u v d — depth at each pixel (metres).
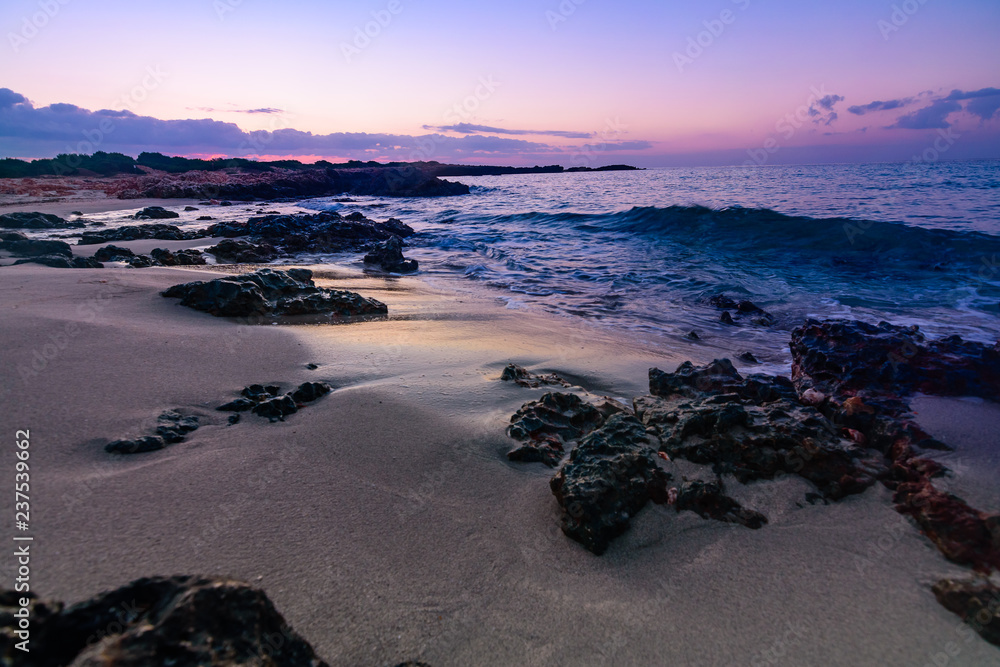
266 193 46.88
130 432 3.97
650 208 22.22
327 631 2.41
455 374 5.77
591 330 8.92
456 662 2.32
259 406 4.56
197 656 1.67
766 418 3.84
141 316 7.08
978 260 13.21
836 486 3.35
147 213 25.30
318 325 7.97
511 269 15.15
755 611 2.54
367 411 4.64
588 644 2.41
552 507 3.44
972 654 2.23
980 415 4.03
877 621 2.41
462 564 2.90
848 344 5.57
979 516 2.82
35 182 37.12
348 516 3.21
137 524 2.93
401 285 12.64
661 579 2.81
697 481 3.42
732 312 10.31
